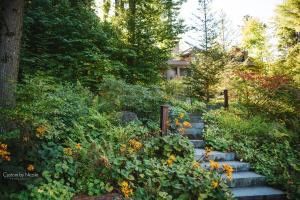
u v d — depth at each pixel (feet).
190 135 25.23
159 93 29.27
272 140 24.75
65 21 31.81
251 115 30.50
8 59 20.54
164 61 42.96
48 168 14.78
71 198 14.12
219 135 25.32
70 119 19.57
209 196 15.16
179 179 15.61
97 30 34.27
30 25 31.37
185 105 32.53
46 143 16.74
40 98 19.04
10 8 20.86
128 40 40.75
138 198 14.58
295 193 17.44
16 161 13.97
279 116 30.17
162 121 19.90
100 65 32.99
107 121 20.80
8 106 18.69
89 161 16.07
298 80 32.86
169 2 43.09
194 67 43.09
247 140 24.48
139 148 17.84
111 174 15.48
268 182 19.16
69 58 30.58
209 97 42.80
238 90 33.14
